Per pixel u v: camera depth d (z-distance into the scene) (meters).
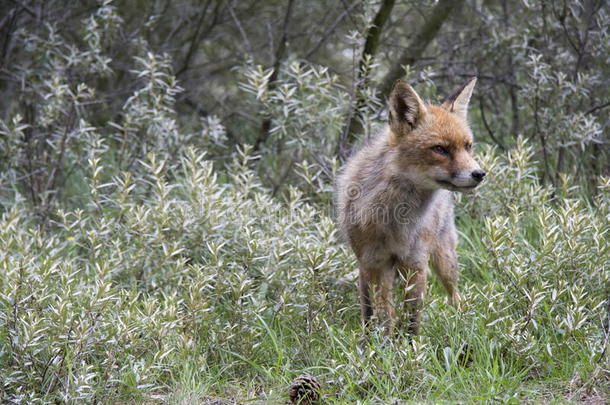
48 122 13.27
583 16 13.80
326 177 12.60
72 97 13.01
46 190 12.98
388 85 14.61
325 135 13.31
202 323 8.90
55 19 16.72
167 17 19.03
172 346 8.72
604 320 8.94
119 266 10.23
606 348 7.99
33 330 7.73
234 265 9.77
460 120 9.33
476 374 7.99
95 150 11.97
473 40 15.50
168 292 10.03
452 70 15.25
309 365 8.77
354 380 7.88
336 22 15.48
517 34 14.19
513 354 8.37
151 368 7.98
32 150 13.91
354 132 13.57
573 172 12.95
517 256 8.85
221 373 8.60
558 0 14.17
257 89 11.92
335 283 9.76
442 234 10.23
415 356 7.82
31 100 14.88
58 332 8.00
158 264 10.24
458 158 8.88
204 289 9.61
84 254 11.54
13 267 8.88
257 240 9.95
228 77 19.39
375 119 13.13
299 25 18.31
